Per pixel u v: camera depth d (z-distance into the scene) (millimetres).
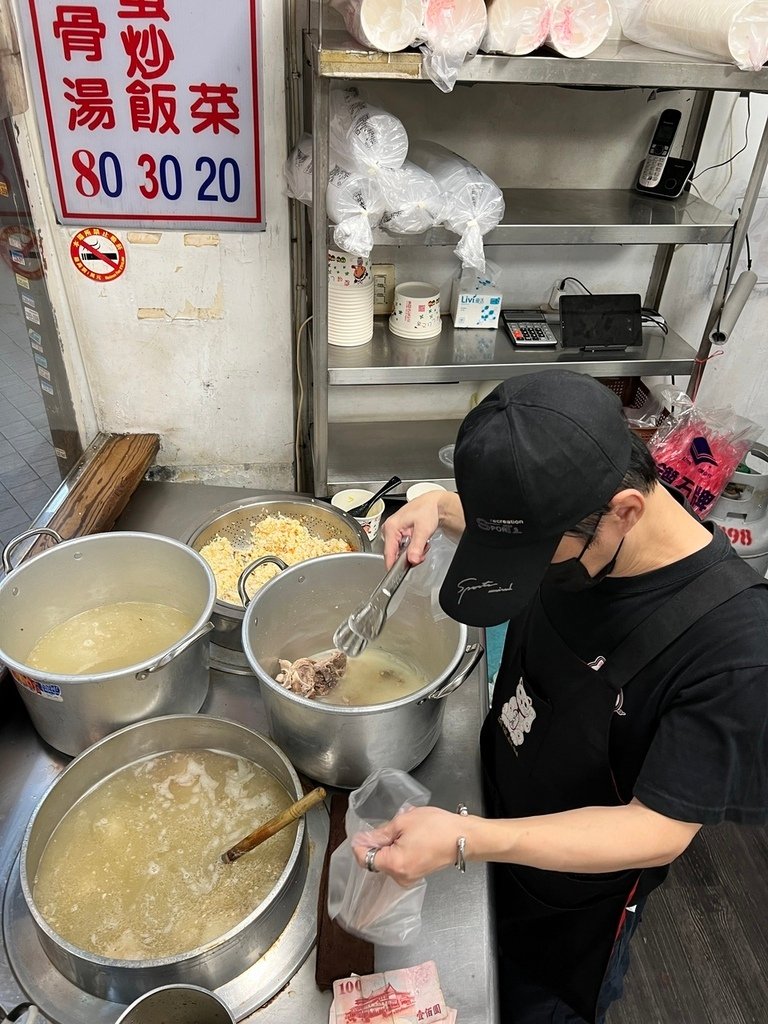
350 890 916
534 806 1064
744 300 1622
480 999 909
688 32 1311
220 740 1129
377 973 917
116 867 994
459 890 1026
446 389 1996
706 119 1716
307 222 1581
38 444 1797
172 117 1431
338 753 1040
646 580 798
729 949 1764
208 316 1666
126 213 1525
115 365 1715
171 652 1065
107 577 1316
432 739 1158
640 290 1949
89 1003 886
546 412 688
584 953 1143
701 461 1700
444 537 1227
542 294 1919
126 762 1115
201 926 929
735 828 2008
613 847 731
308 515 1661
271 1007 896
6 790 1128
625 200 1690
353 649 1098
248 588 1471
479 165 1711
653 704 819
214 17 1336
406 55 1152
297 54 1421
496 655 1646
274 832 948
